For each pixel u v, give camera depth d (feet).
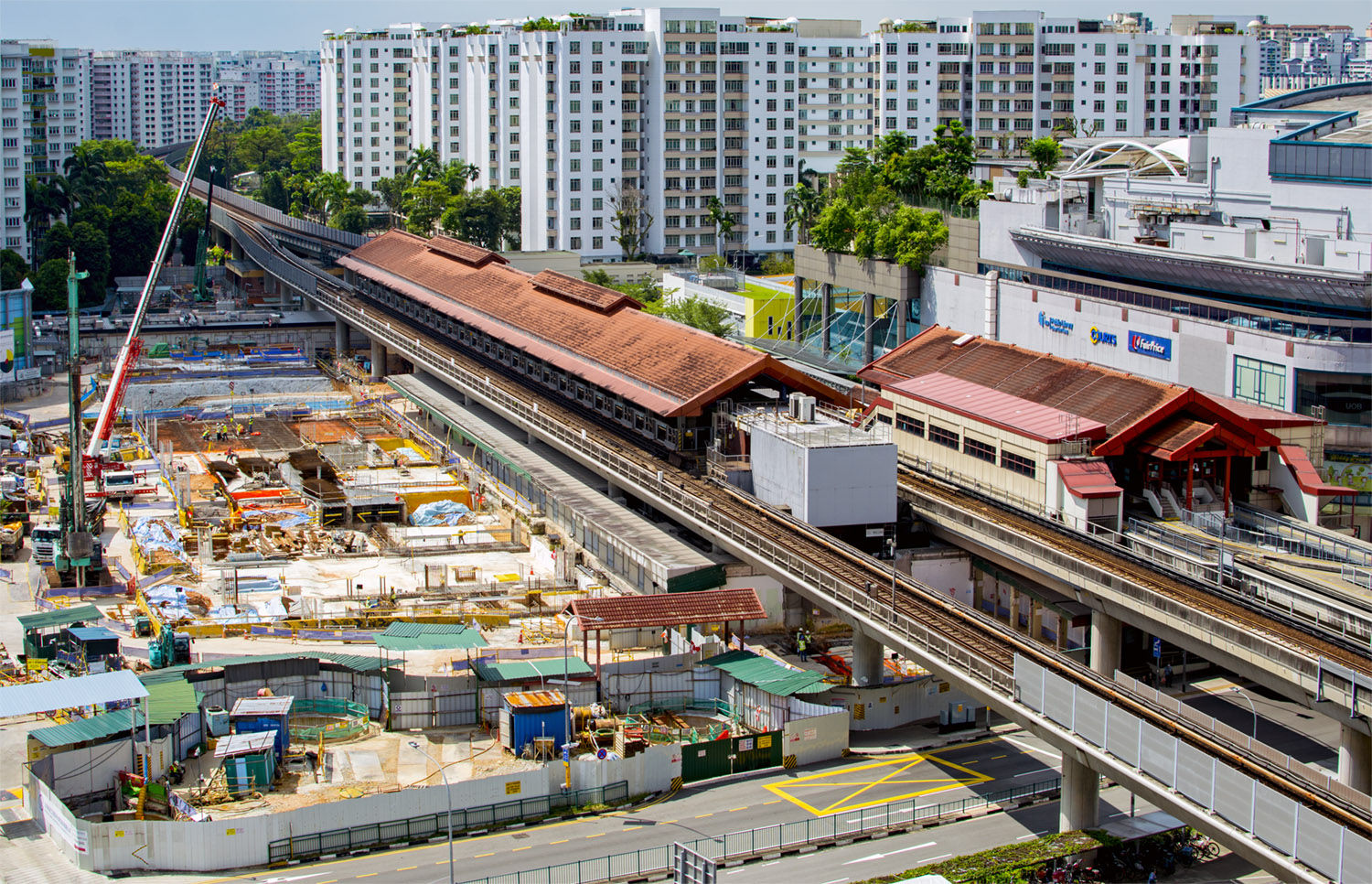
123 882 276.21
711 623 373.40
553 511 502.38
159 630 397.60
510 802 306.14
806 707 340.18
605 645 397.19
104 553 476.13
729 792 320.09
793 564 368.89
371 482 552.82
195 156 599.98
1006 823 302.66
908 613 330.95
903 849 290.56
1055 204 620.90
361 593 434.30
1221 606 329.72
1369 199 490.90
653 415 497.05
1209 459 401.90
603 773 313.53
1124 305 527.40
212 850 282.97
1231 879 280.92
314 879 278.67
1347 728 296.92
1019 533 387.34
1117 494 383.24
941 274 638.94
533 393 590.55
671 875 278.26
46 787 293.43
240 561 465.88
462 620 411.75
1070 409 430.20
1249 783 233.35
